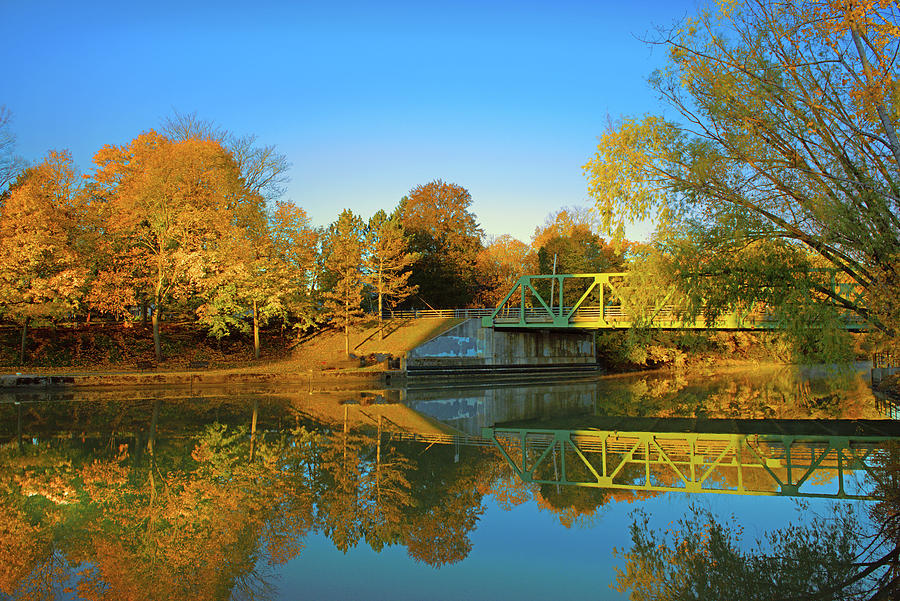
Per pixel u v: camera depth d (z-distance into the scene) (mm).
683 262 17984
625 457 20250
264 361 50188
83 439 21016
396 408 32969
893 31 14508
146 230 43062
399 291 58594
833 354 16422
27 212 35844
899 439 23641
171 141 48438
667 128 18297
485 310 61438
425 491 15336
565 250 70000
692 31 17734
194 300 49250
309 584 9383
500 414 32156
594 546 11484
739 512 13711
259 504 13742
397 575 9867
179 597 8773
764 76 16578
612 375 63781
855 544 11453
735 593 9359
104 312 45562
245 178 52219
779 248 16969
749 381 55500
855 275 16922
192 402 31953
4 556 10375
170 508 13297
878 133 15977
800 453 20844
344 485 15625
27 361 40094
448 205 73188
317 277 56250
